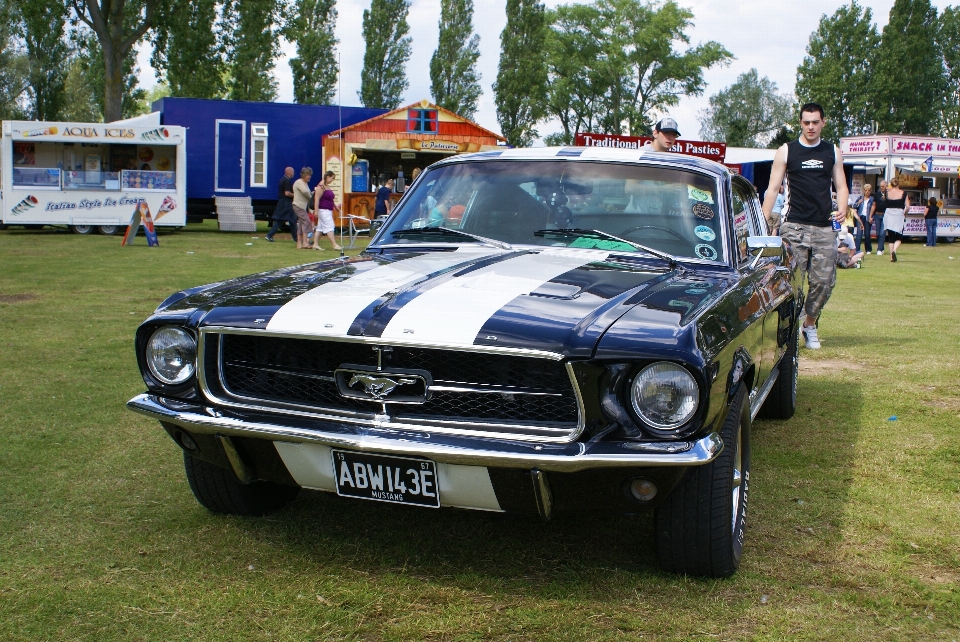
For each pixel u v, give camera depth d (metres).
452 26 59.09
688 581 3.04
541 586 3.00
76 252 15.59
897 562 3.25
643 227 3.81
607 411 2.60
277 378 2.97
